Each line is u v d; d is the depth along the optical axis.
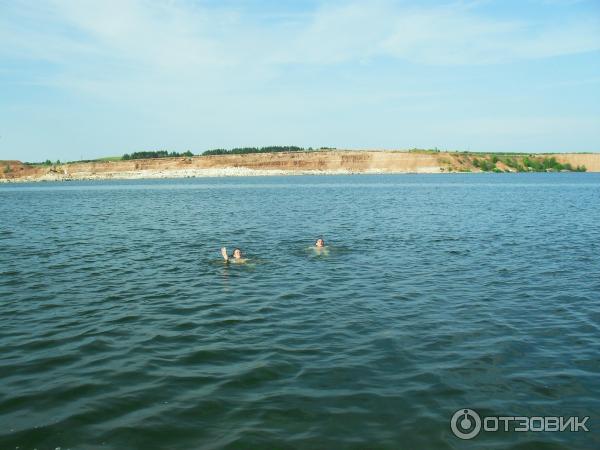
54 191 103.12
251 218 40.16
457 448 6.94
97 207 54.66
